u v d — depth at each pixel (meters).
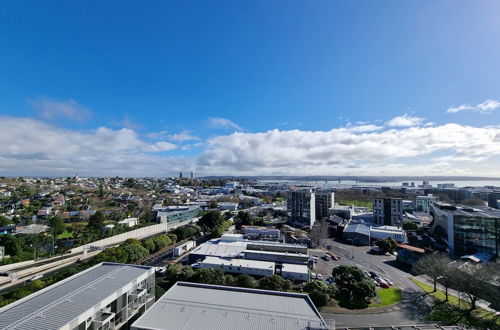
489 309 43.06
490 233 67.50
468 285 43.31
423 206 146.00
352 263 68.75
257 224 120.06
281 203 183.62
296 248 68.06
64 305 27.33
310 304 30.62
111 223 112.19
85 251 78.19
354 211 140.50
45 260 72.81
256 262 61.78
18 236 86.31
